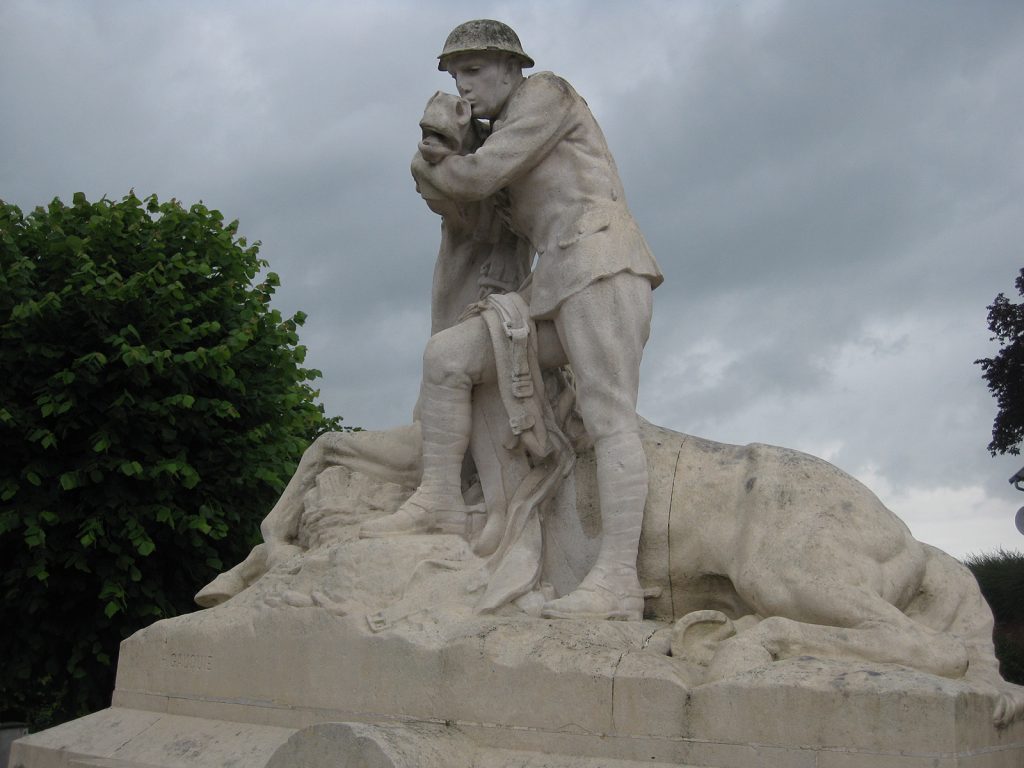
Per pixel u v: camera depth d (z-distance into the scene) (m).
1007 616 9.53
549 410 4.39
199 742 4.26
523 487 4.34
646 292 4.27
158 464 7.86
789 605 3.67
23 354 7.82
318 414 9.52
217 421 8.41
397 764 3.20
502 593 3.96
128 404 7.82
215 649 4.45
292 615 4.16
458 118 4.46
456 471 4.41
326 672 4.00
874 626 3.45
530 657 3.53
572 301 4.19
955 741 2.90
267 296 9.23
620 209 4.35
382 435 4.85
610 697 3.35
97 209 8.62
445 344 4.42
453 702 3.64
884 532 3.79
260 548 4.98
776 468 3.97
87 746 4.61
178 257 8.34
